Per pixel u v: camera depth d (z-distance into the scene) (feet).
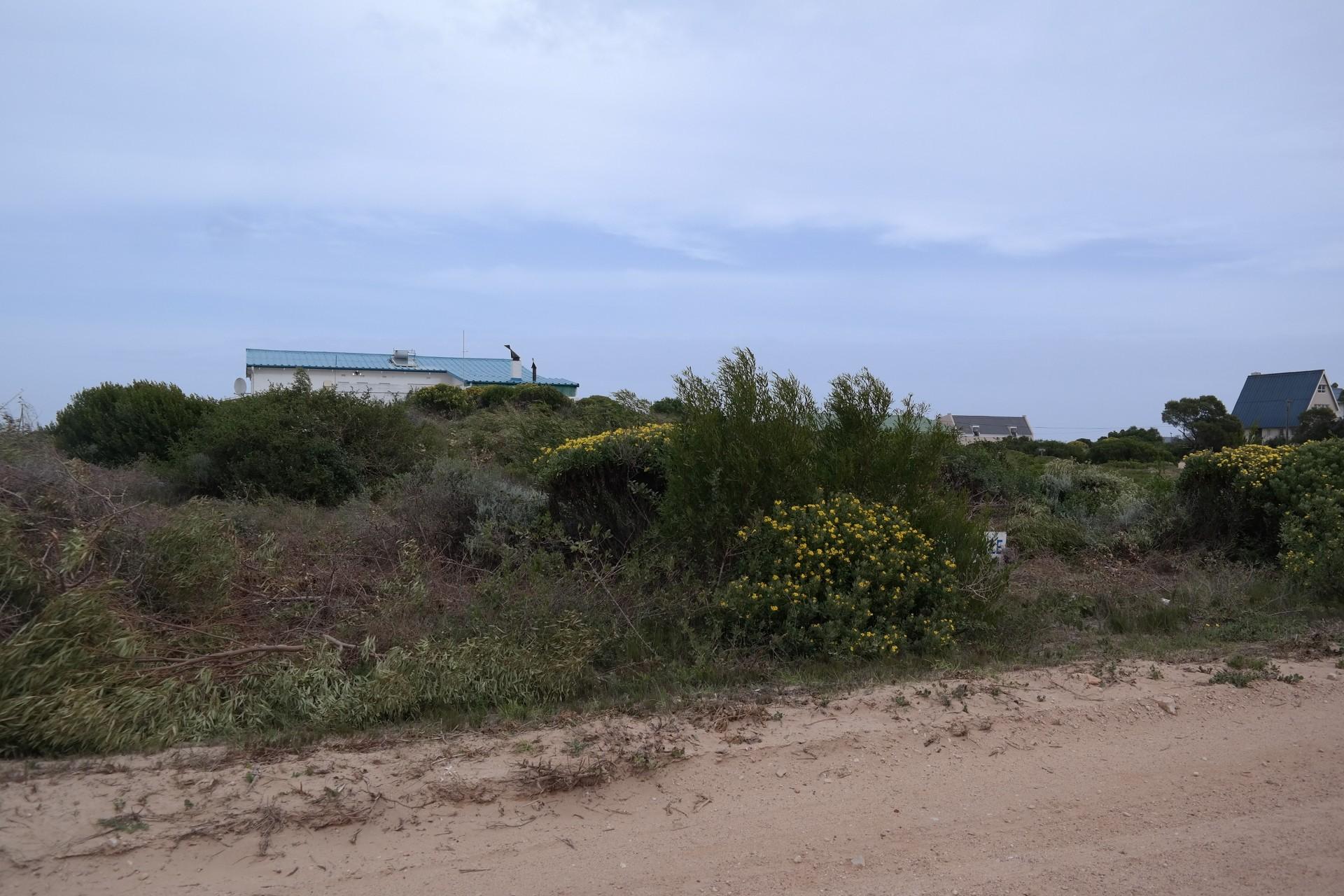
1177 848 14.84
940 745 18.65
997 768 17.80
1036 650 26.04
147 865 13.28
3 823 13.97
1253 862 14.46
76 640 18.31
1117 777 17.56
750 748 17.99
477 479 34.35
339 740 18.30
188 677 19.58
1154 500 45.14
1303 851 14.82
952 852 14.58
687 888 13.29
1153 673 23.35
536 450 47.60
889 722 19.67
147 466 47.60
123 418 53.67
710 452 28.27
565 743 17.80
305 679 19.94
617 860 14.05
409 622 24.31
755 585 25.32
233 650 20.80
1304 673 23.94
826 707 20.53
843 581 25.89
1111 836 15.25
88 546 20.99
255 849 13.82
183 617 22.74
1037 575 36.06
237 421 45.14
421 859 13.87
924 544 27.32
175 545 23.47
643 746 17.62
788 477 28.45
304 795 15.23
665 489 31.99
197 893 12.71
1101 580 35.65
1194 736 19.65
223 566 24.52
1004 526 43.62
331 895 12.80
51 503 23.34
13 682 17.20
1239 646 26.99
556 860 13.99
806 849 14.52
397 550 30.71
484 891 13.05
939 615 26.13
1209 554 39.70
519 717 19.72
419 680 20.11
